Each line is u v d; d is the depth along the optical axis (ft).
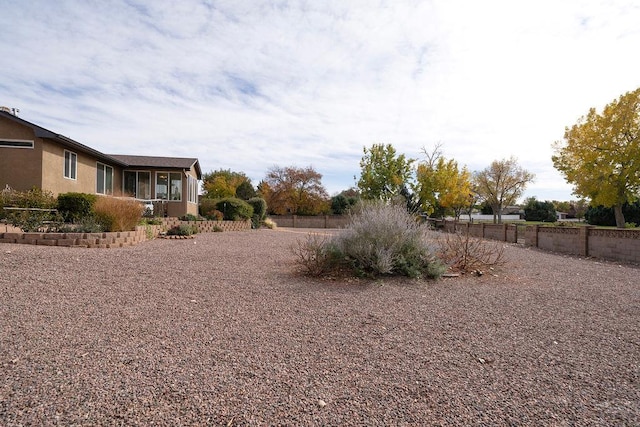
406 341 12.26
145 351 10.59
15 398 7.75
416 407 8.04
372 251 23.32
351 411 7.80
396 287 20.86
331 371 9.75
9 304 14.11
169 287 18.33
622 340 12.71
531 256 38.19
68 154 49.67
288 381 9.07
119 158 67.26
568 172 80.84
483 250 28.96
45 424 6.90
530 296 19.31
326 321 14.21
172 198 68.69
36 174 43.83
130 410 7.49
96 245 29.76
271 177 141.49
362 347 11.59
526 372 10.01
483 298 18.76
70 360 9.77
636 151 68.90
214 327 12.97
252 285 19.72
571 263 33.45
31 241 27.55
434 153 98.78
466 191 100.37
